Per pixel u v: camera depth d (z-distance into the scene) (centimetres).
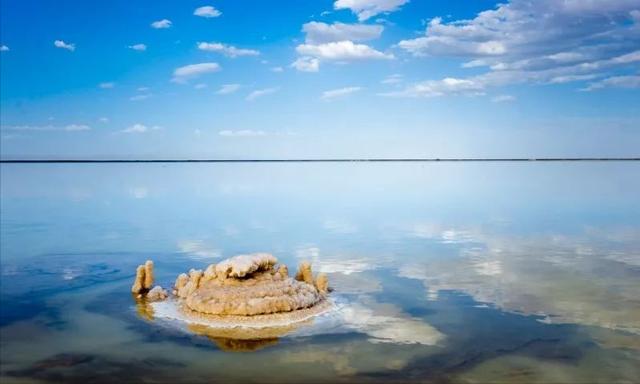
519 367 1734
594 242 3912
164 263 3194
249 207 6538
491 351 1853
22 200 7250
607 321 2145
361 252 3566
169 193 8725
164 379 1639
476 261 3256
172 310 2238
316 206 6675
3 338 1959
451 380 1644
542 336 1988
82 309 2275
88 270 2994
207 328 2033
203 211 6053
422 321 2138
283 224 4978
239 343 1902
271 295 2198
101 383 1616
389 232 4469
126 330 2025
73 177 13938
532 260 3278
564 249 3647
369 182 12325
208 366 1727
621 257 3359
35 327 2067
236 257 2362
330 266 3125
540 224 4894
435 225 4891
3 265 3117
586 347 1888
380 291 2562
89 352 1836
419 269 3038
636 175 13950
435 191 9162
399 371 1698
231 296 2173
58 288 2608
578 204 6594
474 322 2131
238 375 1666
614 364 1755
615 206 6312
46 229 4538
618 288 2614
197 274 2408
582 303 2375
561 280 2769
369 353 1828
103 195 8200
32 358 1789
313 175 16675
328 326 2070
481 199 7462
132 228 4641
